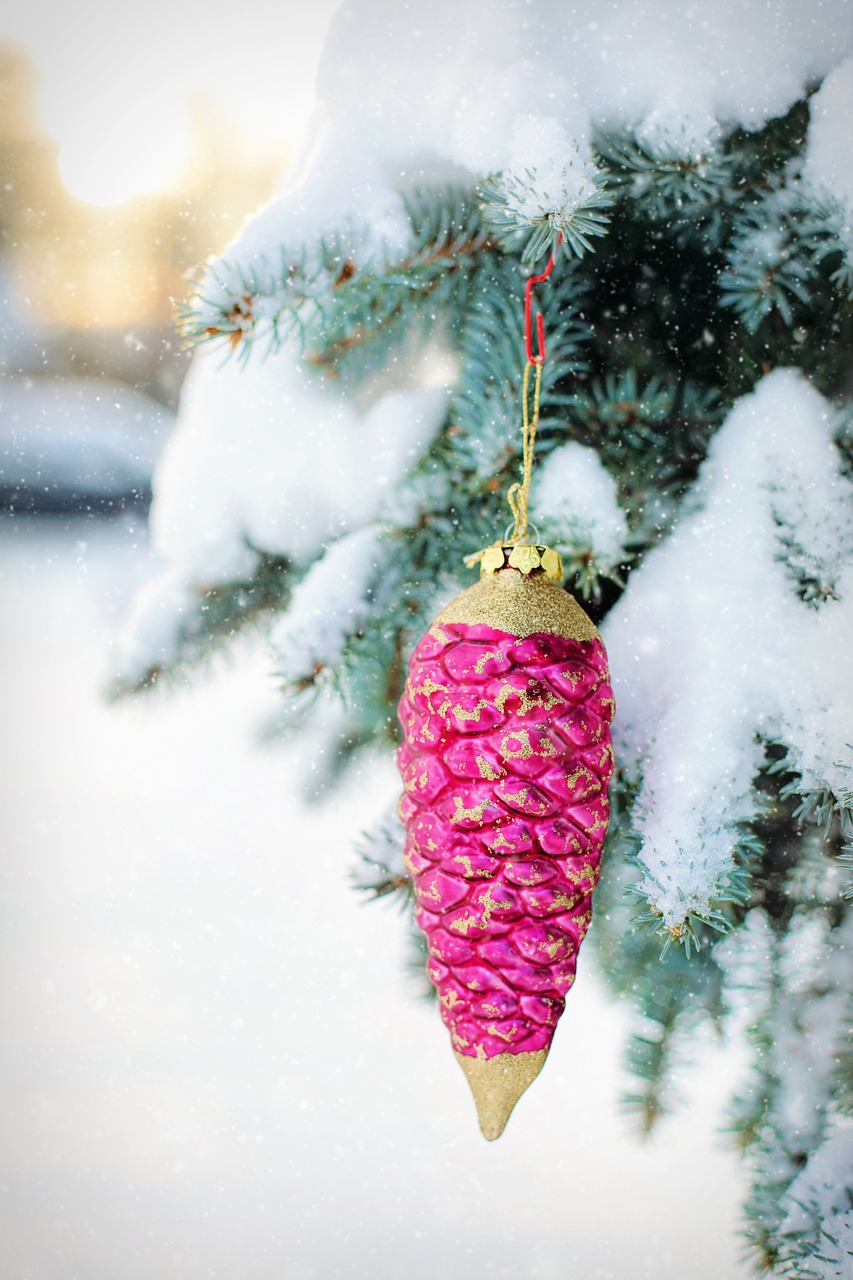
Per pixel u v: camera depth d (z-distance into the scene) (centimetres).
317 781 68
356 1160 64
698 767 55
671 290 59
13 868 97
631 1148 64
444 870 47
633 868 59
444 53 57
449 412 61
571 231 53
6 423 196
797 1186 58
